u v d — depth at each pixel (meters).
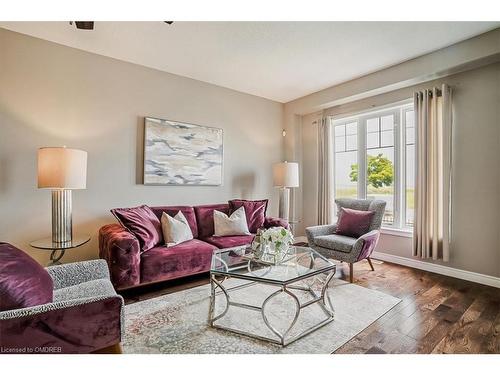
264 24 2.56
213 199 4.13
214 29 2.65
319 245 3.35
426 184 3.36
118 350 1.32
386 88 3.67
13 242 2.71
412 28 2.64
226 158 4.27
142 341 1.88
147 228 2.86
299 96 4.70
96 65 3.15
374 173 4.15
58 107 2.93
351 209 3.69
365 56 3.22
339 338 1.94
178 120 3.76
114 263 2.44
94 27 2.62
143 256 2.63
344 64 3.44
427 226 3.37
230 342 1.88
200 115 3.98
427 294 2.71
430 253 3.38
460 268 3.18
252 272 2.11
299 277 1.98
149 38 2.82
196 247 2.97
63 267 1.85
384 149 4.04
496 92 2.93
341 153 4.58
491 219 2.97
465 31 2.71
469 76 3.10
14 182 2.71
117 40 2.87
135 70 3.42
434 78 3.32
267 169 4.81
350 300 2.57
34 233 2.80
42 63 2.85
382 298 2.62
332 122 4.65
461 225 3.17
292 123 4.94
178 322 2.14
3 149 2.66
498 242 2.93
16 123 2.72
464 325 2.12
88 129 3.11
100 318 1.26
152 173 3.51
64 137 2.96
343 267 3.60
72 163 2.45
